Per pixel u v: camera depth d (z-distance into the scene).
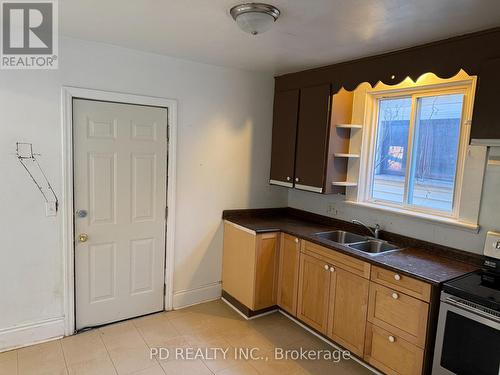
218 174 3.45
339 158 3.22
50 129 2.57
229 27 2.23
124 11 2.01
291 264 3.11
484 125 2.04
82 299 2.86
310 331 3.03
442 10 1.79
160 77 3.00
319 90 3.14
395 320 2.25
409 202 2.92
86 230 2.82
